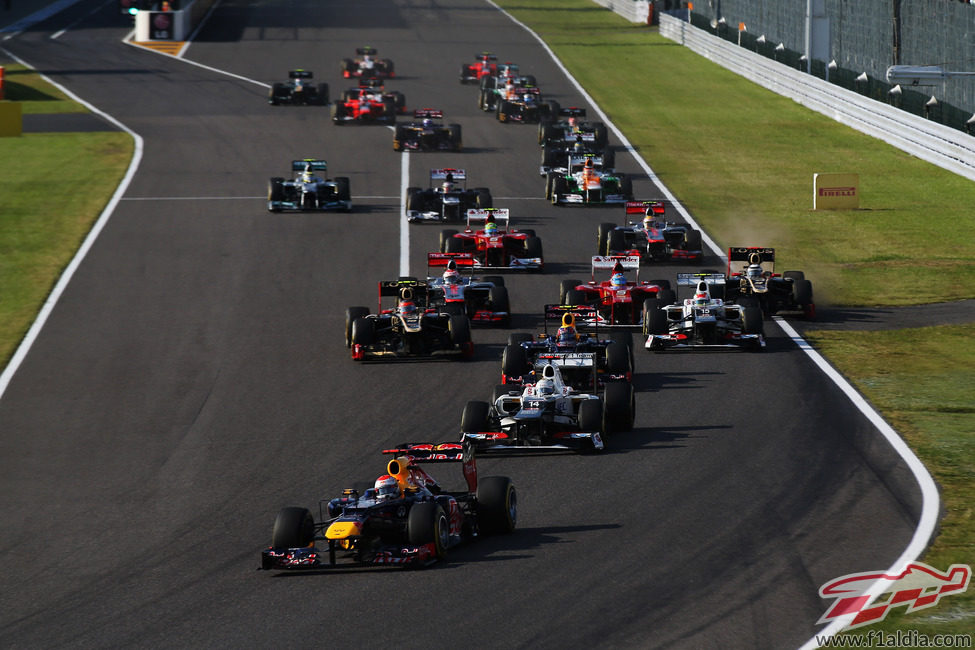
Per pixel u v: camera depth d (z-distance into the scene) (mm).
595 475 76250
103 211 165500
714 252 146875
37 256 142250
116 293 127375
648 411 90062
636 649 51969
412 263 139625
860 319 118250
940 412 88688
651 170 197500
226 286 130000
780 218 166000
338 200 166000
